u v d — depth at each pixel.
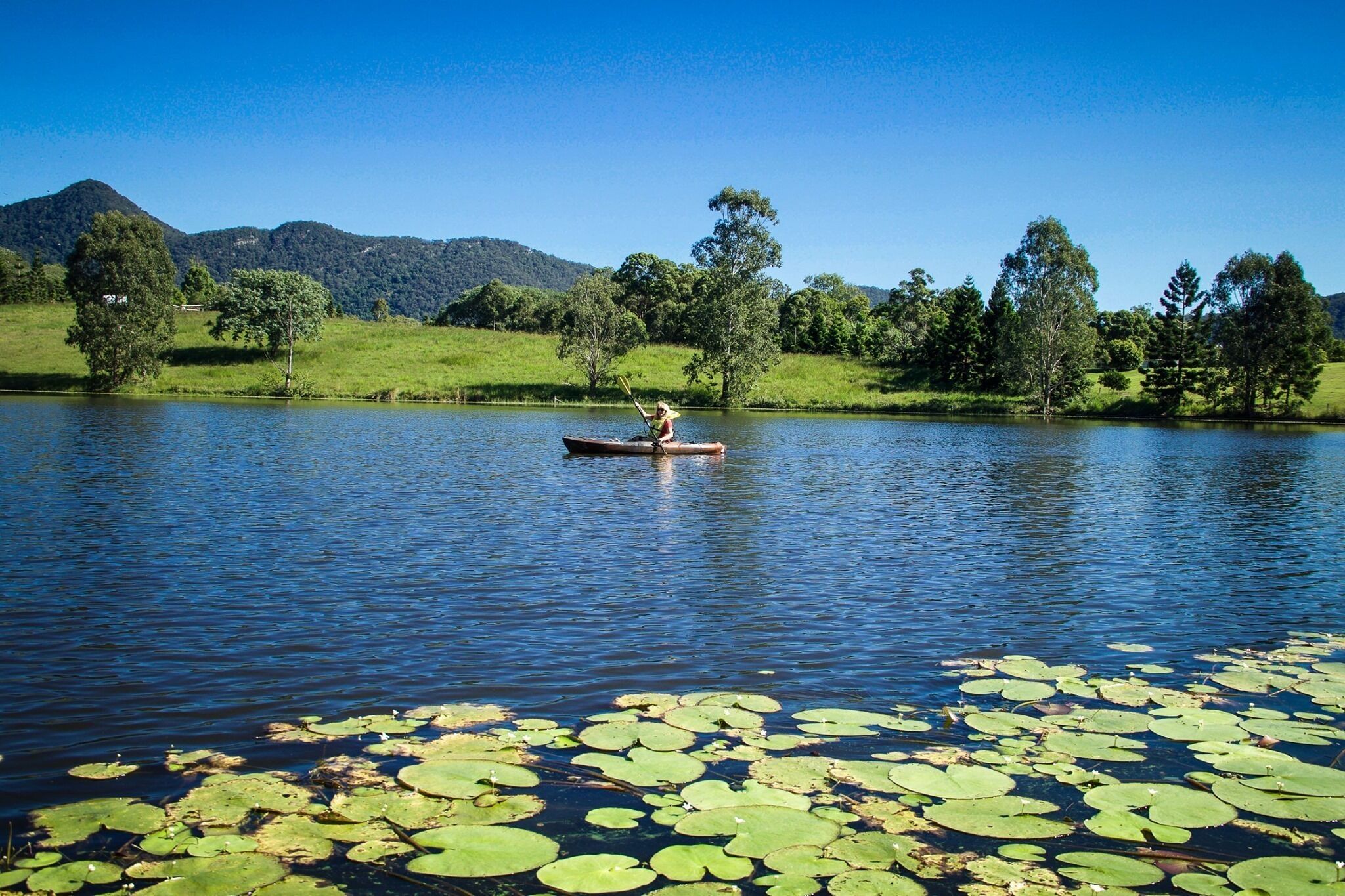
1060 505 20.58
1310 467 30.47
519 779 6.16
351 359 81.12
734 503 19.91
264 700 7.74
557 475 24.19
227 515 16.56
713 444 30.84
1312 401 68.19
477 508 18.16
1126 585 12.73
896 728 7.24
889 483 24.28
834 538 15.95
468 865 5.05
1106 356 81.81
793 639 9.83
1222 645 9.94
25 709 7.46
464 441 34.09
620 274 137.12
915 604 11.45
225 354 80.31
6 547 13.56
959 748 6.86
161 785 6.12
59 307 96.75
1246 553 15.17
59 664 8.57
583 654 9.15
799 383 79.44
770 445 36.91
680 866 5.08
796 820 5.65
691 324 73.69
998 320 78.31
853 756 6.71
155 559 12.94
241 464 24.45
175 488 19.77
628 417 54.91
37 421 38.03
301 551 13.66
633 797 5.94
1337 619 11.05
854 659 9.16
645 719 7.36
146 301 66.56
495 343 89.75
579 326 73.12
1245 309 66.00
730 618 10.59
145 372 67.44
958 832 5.54
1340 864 5.18
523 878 4.96
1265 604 11.74
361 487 20.69
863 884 4.91
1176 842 5.45
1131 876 5.07
